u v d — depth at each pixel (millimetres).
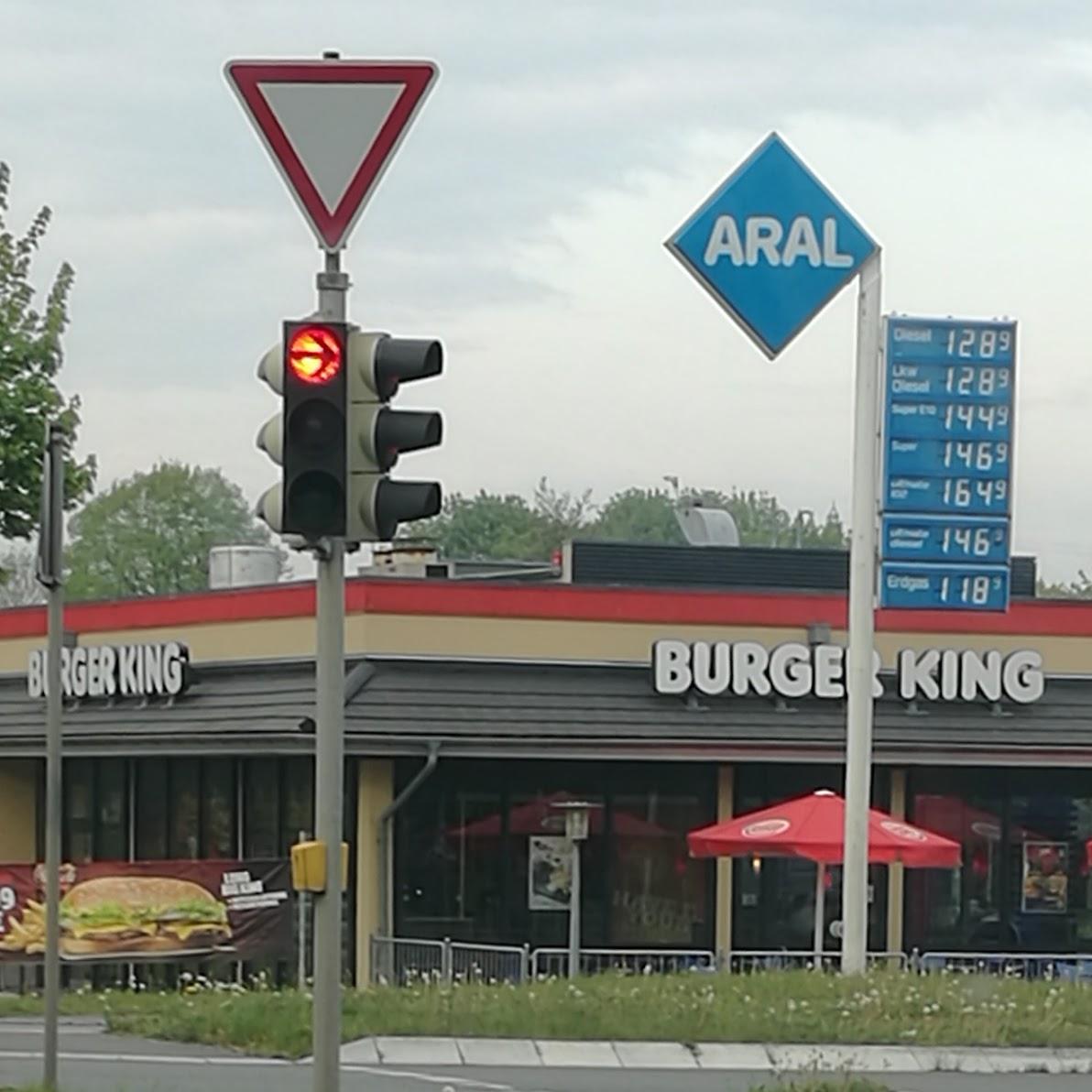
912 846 24516
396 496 9875
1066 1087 15664
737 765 29344
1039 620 30984
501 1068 16266
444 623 27953
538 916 28453
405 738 26781
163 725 30000
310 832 28406
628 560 32875
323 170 10117
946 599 29703
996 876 30547
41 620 34500
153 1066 16125
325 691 9945
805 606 29750
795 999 18344
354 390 9922
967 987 19250
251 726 28062
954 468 29797
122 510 86812
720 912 29172
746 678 28969
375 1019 17281
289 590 29438
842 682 29219
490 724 27375
